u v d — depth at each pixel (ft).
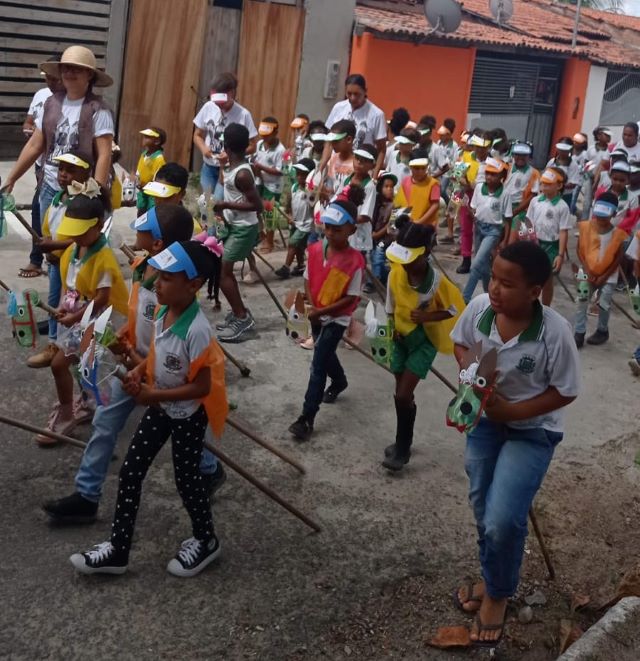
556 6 83.87
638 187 30.42
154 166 29.19
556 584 14.48
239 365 21.01
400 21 54.03
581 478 18.10
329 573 14.10
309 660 12.21
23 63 38.63
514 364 11.69
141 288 13.53
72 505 14.43
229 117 29.94
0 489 15.48
